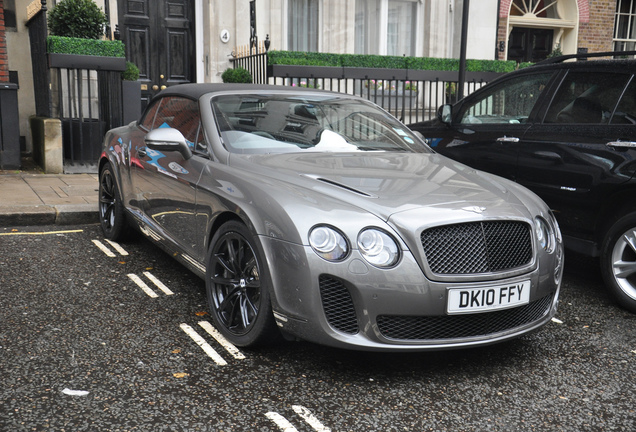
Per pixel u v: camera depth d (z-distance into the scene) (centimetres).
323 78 929
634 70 428
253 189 324
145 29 1020
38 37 868
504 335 312
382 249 288
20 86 957
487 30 1247
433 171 371
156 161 437
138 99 873
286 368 311
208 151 386
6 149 812
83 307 383
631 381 310
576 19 1375
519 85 515
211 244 352
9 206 601
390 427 260
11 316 363
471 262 299
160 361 312
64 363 305
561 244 355
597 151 429
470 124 552
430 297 289
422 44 1224
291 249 290
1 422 249
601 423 269
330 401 279
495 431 260
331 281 287
